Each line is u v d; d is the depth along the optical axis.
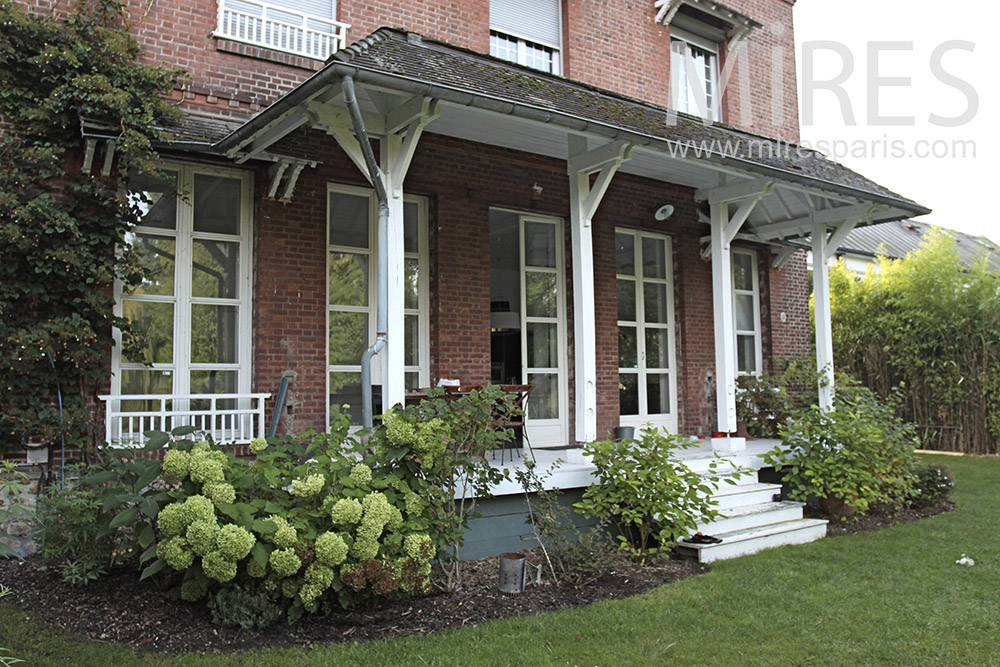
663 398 9.79
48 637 3.98
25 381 5.65
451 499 5.07
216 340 6.79
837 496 7.38
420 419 4.96
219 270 6.84
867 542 6.55
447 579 5.01
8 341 5.54
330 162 7.11
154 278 6.52
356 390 7.33
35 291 5.70
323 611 4.44
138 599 4.48
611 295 9.00
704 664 3.87
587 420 6.78
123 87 6.18
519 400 7.31
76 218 5.92
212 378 6.75
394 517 4.56
